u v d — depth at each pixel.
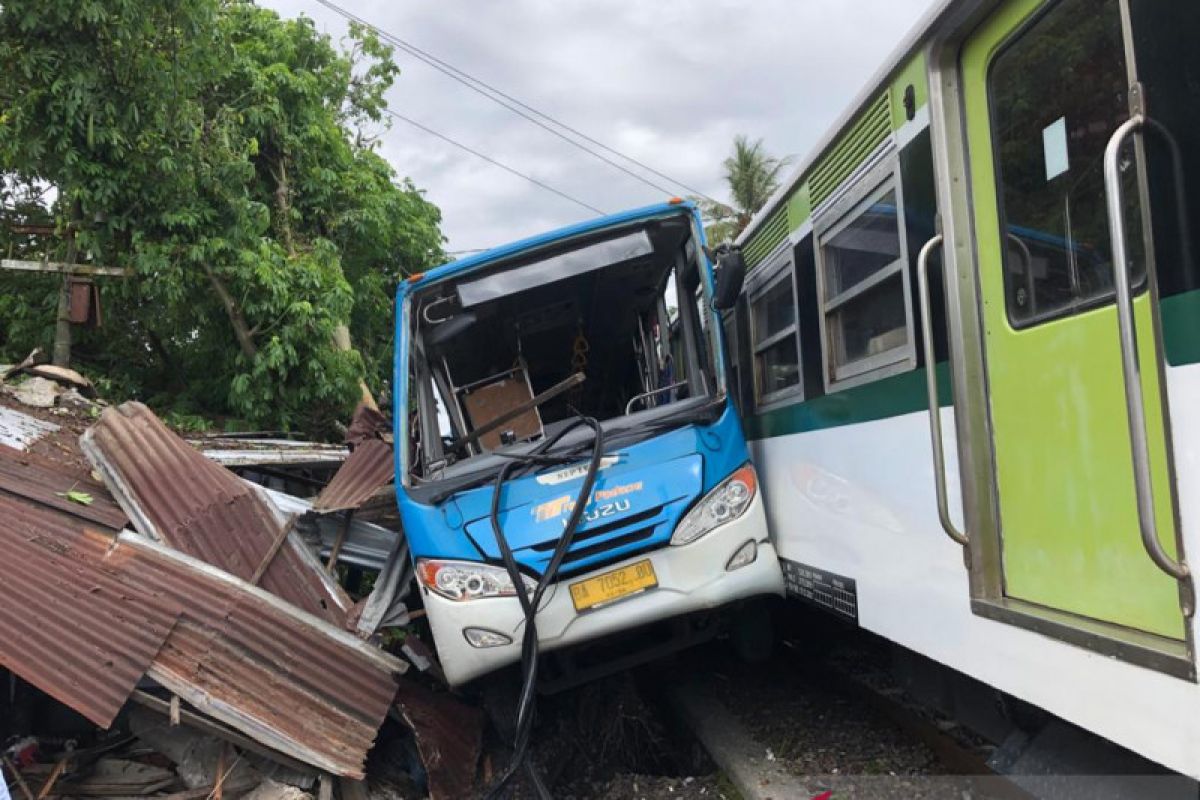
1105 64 2.52
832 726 5.33
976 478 3.18
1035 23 2.84
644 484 4.93
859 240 4.21
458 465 5.36
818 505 4.86
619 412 6.91
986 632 3.10
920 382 3.57
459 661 4.87
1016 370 3.01
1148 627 2.41
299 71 12.62
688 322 5.67
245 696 4.68
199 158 9.66
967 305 3.23
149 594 4.80
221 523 5.50
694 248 5.57
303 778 4.72
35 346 10.29
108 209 9.02
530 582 4.85
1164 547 2.31
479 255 5.46
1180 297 2.19
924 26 3.25
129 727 5.16
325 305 10.52
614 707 6.18
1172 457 2.21
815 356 4.89
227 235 9.87
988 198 3.15
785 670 6.69
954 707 4.08
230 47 10.40
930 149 3.37
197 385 11.52
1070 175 2.70
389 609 5.77
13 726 5.21
